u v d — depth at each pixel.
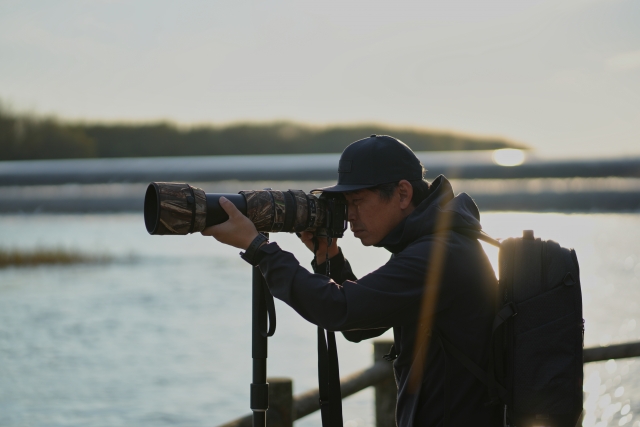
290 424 3.04
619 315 11.46
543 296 1.97
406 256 2.05
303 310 2.03
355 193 2.23
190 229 2.04
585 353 4.00
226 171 69.00
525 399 1.96
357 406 6.97
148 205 2.06
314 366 8.94
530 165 61.22
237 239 2.06
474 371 2.05
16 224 42.66
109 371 9.27
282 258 2.04
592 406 6.24
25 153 92.69
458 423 2.07
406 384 2.17
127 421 7.03
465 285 2.05
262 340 2.26
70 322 13.17
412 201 2.22
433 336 2.10
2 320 13.41
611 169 60.91
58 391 8.24
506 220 36.88
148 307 14.86
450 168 61.34
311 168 69.00
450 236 2.08
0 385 8.57
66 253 24.19
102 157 103.31
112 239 32.97
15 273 20.91
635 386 6.83
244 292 16.91
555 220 37.19
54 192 62.06
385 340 3.71
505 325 2.00
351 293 1.99
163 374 9.00
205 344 10.98
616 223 34.72
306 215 2.21
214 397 7.91
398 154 2.20
